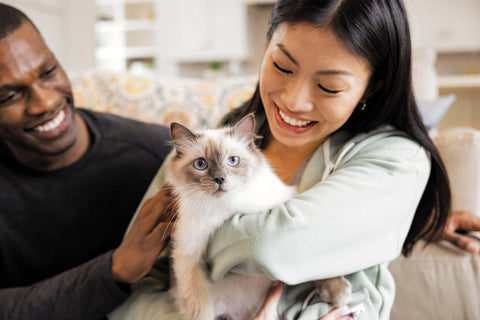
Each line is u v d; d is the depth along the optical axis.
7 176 1.33
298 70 0.92
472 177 1.48
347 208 0.85
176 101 1.93
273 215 0.85
